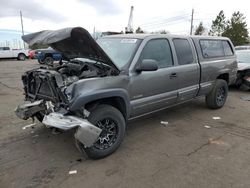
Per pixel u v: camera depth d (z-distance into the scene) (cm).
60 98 342
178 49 490
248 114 588
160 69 443
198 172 331
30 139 435
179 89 491
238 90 882
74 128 329
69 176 323
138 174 327
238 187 298
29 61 2509
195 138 443
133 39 436
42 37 360
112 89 360
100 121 357
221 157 371
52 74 354
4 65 1969
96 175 325
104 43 466
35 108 380
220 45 619
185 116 567
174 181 311
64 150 394
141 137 445
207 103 618
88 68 390
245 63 880
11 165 349
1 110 614
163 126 501
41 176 323
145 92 419
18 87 940
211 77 575
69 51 404
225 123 523
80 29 315
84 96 326
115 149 383
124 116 401
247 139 439
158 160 363
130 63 397
